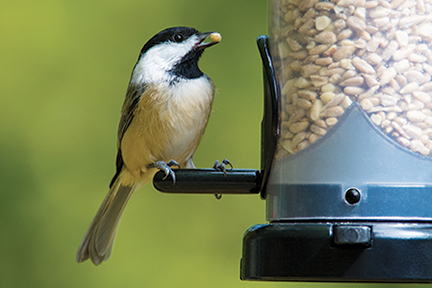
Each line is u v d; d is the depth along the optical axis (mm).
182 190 5648
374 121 4801
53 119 10633
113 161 10445
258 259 4809
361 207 4711
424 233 4453
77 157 10500
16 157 10484
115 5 10984
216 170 5574
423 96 4816
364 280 4574
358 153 4785
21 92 10734
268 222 5281
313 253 4570
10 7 10977
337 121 4867
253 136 10219
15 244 10117
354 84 4867
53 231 10195
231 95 10375
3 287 9961
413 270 4410
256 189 5527
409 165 4746
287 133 5090
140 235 9969
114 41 10891
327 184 4816
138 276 9836
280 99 5203
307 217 4863
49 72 10805
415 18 4879
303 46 5062
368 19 4891
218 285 9781
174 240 9945
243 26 10680
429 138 4777
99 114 10609
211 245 9961
